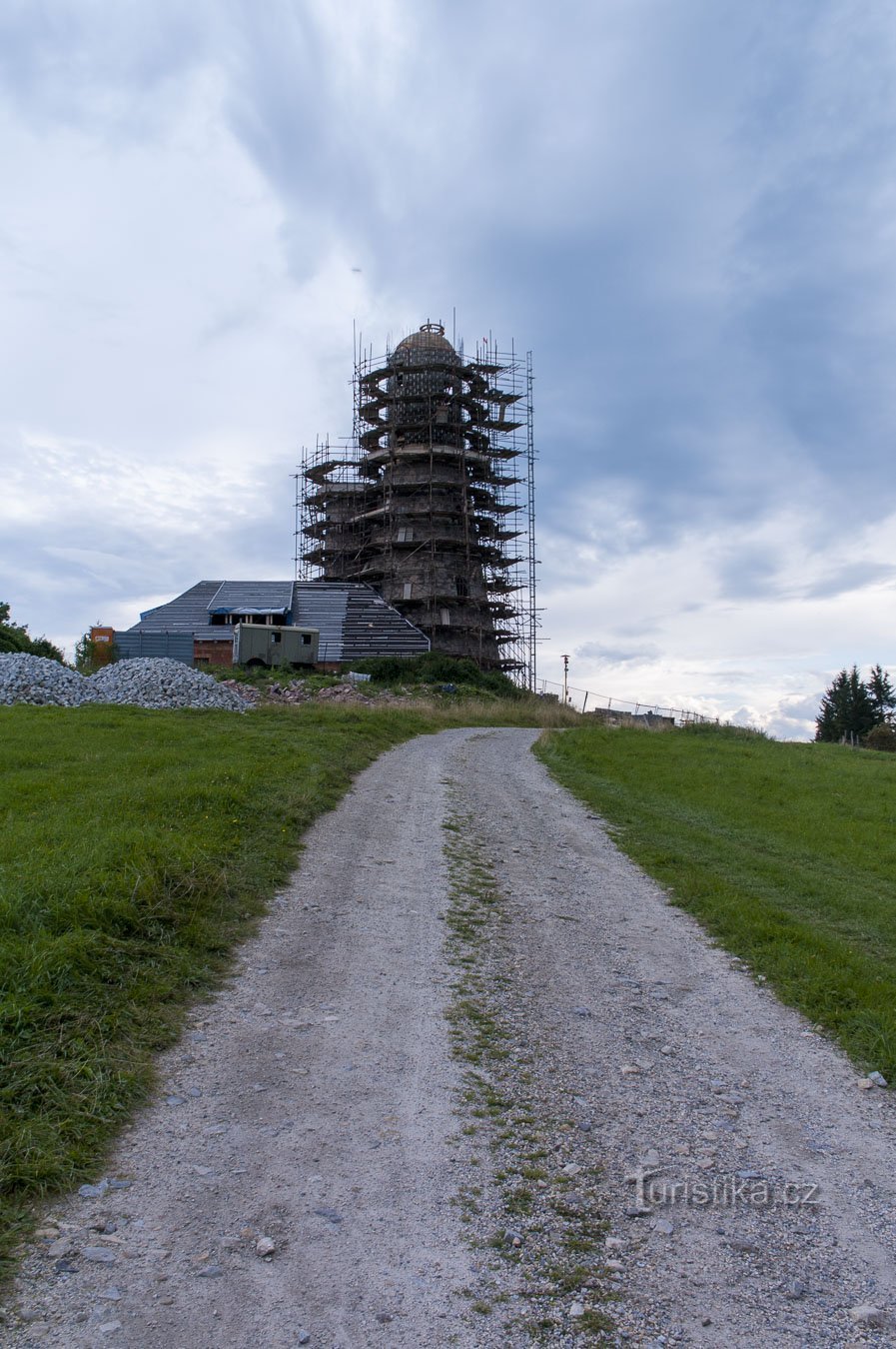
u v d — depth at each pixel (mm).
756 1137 6121
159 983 7250
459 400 71750
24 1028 5980
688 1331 4172
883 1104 6781
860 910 12133
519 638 73062
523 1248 4672
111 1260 4301
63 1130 5199
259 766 16672
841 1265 4777
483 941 9688
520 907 11164
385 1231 4703
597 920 10992
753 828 17562
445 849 13602
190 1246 4457
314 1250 4504
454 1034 7266
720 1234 4957
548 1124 6004
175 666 32062
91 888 8148
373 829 14320
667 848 15133
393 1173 5242
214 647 56812
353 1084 6273
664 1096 6602
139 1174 5020
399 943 9297
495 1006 7949
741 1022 8203
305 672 50031
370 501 74000
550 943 9898
